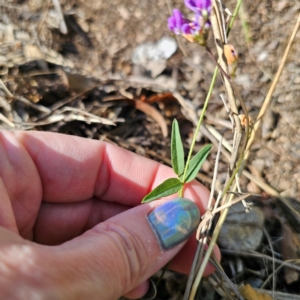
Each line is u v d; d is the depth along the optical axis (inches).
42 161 3.4
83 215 3.7
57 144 3.4
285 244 3.9
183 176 3.1
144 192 3.7
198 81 4.5
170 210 2.9
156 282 3.8
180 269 3.5
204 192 3.5
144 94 4.6
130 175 3.6
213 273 3.7
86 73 4.6
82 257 2.3
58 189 3.5
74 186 3.6
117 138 4.5
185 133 4.5
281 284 3.8
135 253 2.6
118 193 3.7
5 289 2.0
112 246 2.5
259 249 3.9
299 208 4.0
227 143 4.3
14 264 2.0
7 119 4.4
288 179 4.1
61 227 3.7
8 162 3.2
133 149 4.5
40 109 4.5
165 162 4.4
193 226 2.9
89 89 4.6
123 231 2.7
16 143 3.3
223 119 4.3
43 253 2.2
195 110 4.4
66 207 3.7
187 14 4.7
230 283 3.1
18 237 2.3
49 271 2.1
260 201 4.1
